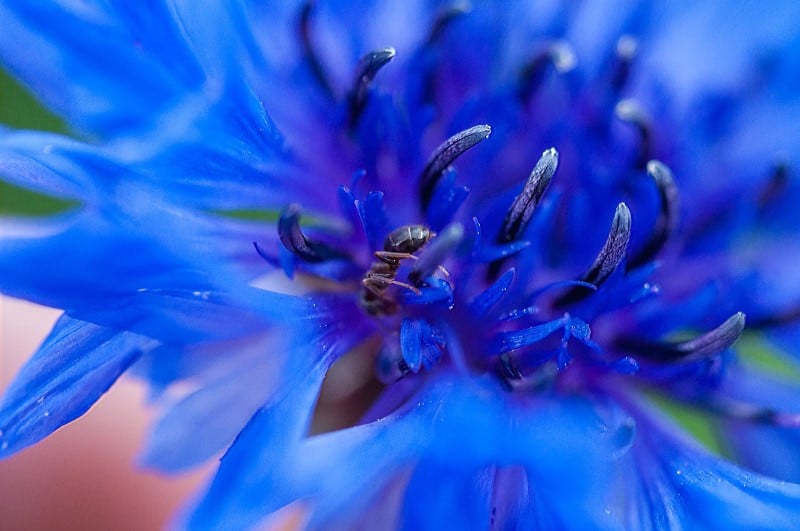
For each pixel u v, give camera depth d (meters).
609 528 0.05
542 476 0.05
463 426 0.05
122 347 0.05
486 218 0.05
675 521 0.05
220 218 0.05
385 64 0.05
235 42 0.05
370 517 0.05
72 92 0.05
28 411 0.05
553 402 0.05
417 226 0.05
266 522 0.05
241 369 0.05
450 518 0.05
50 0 0.05
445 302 0.05
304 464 0.05
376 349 0.05
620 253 0.05
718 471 0.05
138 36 0.05
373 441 0.05
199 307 0.05
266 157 0.05
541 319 0.05
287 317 0.05
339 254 0.05
